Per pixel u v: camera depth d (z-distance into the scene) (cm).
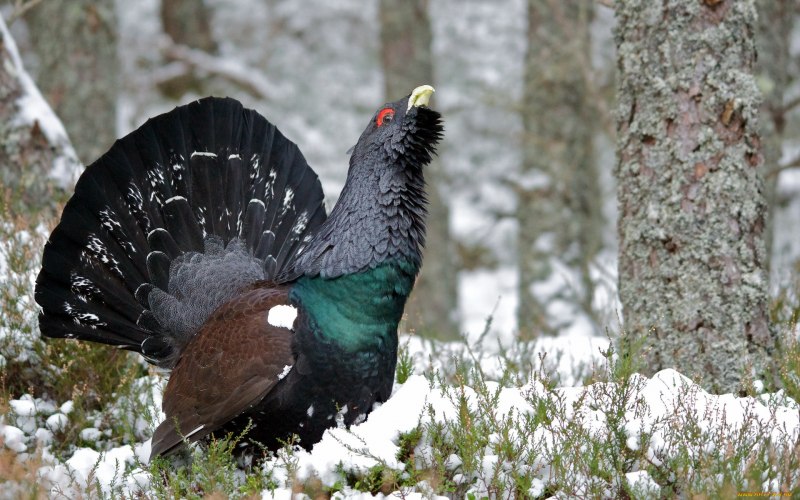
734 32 1024
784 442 794
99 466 919
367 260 946
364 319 936
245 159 1133
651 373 1051
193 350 969
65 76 2022
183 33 3669
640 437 812
